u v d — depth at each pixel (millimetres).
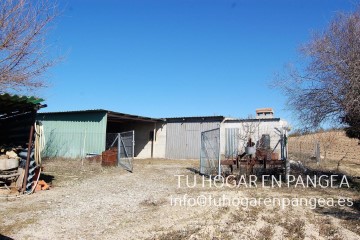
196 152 23203
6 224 6309
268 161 12344
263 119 21359
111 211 7488
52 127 20828
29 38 10883
